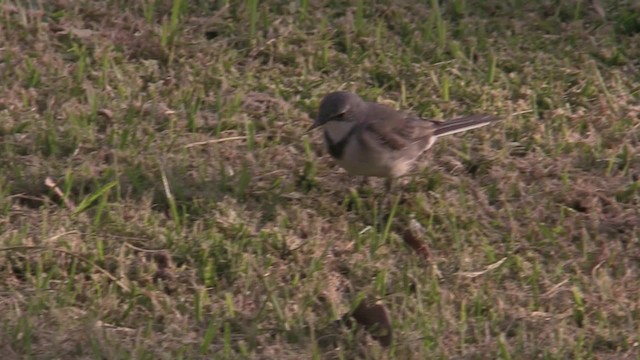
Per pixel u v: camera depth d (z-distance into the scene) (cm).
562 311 1072
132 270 1072
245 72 1373
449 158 1262
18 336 973
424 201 1190
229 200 1165
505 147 1284
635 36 1478
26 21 1409
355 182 1220
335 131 1161
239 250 1097
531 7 1525
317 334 1014
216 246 1096
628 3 1528
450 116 1337
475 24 1486
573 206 1217
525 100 1367
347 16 1460
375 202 1186
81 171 1179
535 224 1174
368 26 1453
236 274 1074
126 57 1383
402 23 1472
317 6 1490
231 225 1124
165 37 1392
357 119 1158
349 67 1396
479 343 1023
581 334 1032
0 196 1131
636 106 1366
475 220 1174
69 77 1327
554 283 1107
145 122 1272
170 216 1151
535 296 1085
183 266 1079
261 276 1071
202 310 1032
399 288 1076
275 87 1350
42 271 1061
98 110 1277
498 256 1137
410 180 1221
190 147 1241
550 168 1256
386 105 1280
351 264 1103
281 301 1047
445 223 1170
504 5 1524
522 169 1259
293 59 1401
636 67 1439
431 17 1468
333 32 1441
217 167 1216
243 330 1012
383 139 1152
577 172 1261
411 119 1189
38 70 1327
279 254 1111
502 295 1087
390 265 1106
